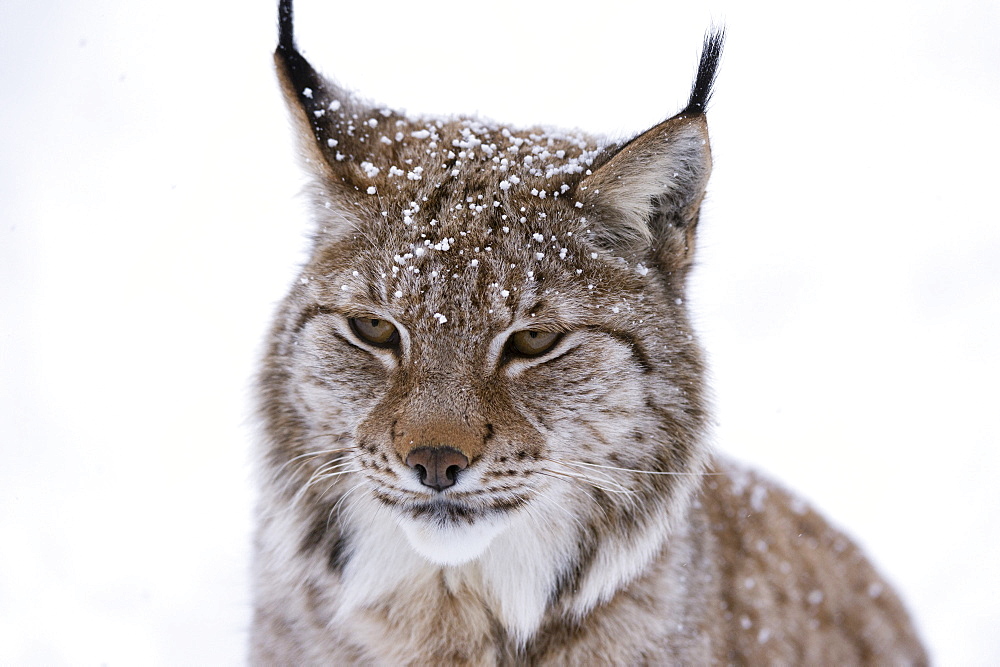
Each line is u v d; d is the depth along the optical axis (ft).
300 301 25.84
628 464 25.17
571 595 25.54
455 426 23.29
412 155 26.78
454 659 25.73
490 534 24.32
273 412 26.16
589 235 25.64
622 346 24.93
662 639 25.50
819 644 31.07
